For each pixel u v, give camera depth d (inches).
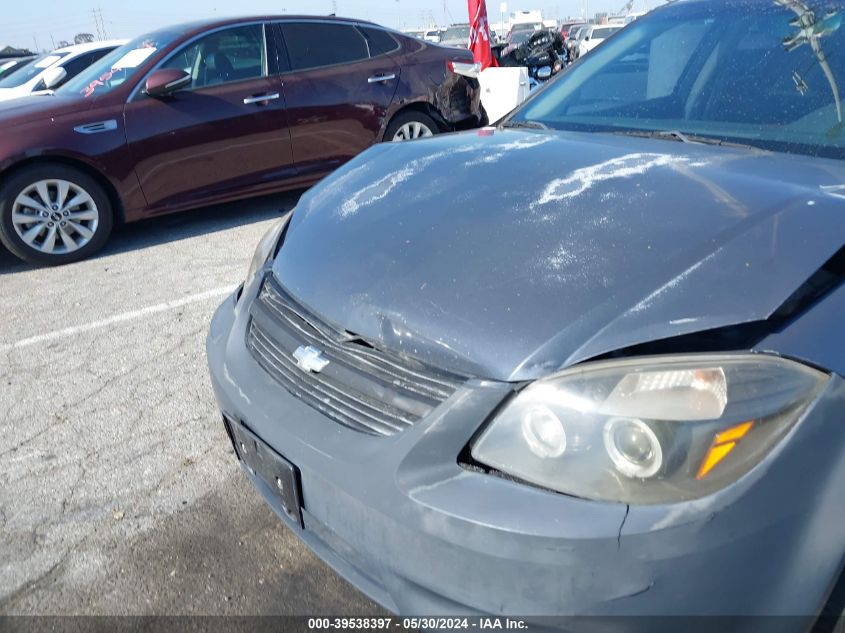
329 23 237.1
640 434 52.0
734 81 97.4
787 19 100.4
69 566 88.5
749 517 50.4
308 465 64.2
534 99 119.3
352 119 236.2
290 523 73.1
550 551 52.1
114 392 129.6
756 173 73.6
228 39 218.1
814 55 93.4
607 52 119.2
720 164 77.8
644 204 69.4
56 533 94.3
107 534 93.6
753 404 51.9
